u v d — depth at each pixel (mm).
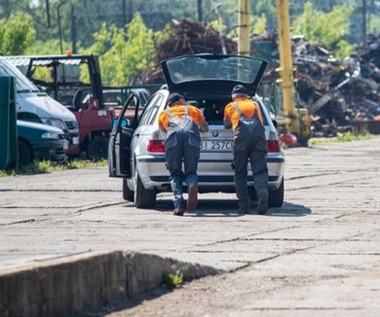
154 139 49375
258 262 34469
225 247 37688
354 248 37438
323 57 178000
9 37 183000
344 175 71250
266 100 110438
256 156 48281
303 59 171625
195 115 48625
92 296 28234
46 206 52125
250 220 45969
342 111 155000
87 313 27797
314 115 153625
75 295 27734
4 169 74500
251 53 112875
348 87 174375
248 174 49281
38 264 27188
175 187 48031
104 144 90062
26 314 26438
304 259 35062
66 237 40656
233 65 51781
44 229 43250
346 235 40875
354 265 33875
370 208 50719
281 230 42469
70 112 85312
